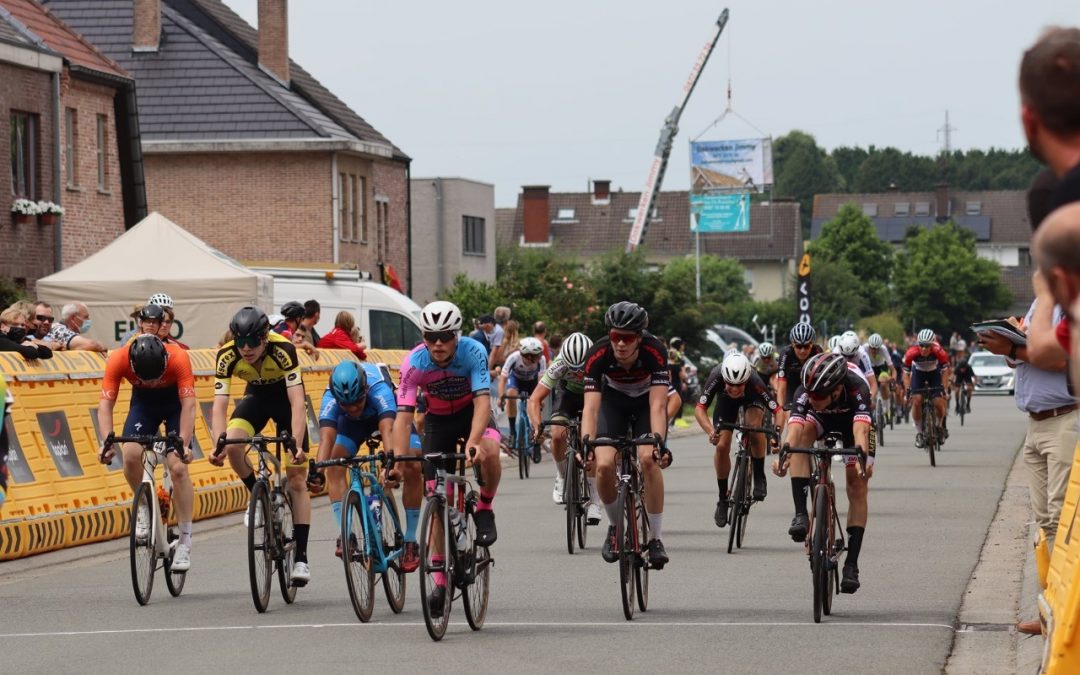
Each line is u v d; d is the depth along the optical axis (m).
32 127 83.25
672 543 39.69
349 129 140.38
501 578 33.53
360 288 78.38
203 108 131.88
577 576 33.78
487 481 27.06
